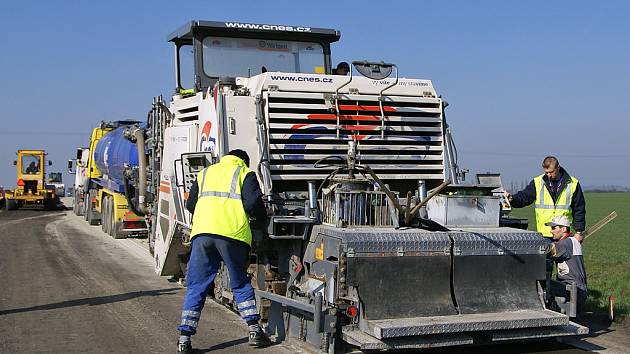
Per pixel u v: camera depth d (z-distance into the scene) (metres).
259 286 7.72
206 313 8.73
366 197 6.95
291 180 7.78
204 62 9.70
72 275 11.97
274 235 6.95
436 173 8.44
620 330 8.03
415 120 8.35
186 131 8.98
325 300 6.54
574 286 7.13
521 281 6.83
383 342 5.94
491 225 7.20
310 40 10.37
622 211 45.56
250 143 7.80
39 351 6.93
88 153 25.03
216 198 6.87
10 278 11.58
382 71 8.23
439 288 6.52
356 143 7.85
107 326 8.05
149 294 10.11
